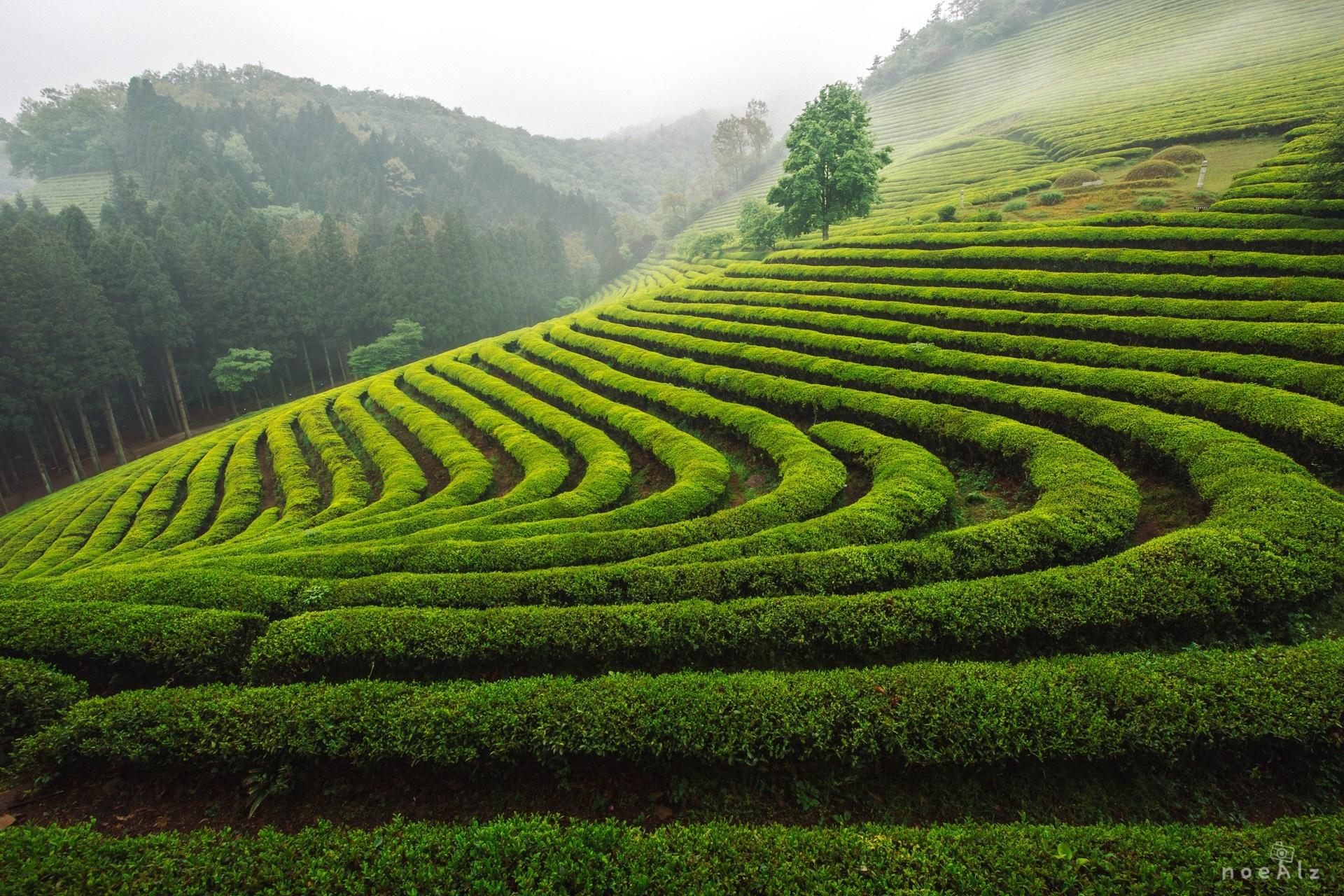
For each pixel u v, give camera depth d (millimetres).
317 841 6766
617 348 37969
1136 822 7082
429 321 73875
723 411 24781
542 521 18250
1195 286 25438
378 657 10734
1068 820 7191
